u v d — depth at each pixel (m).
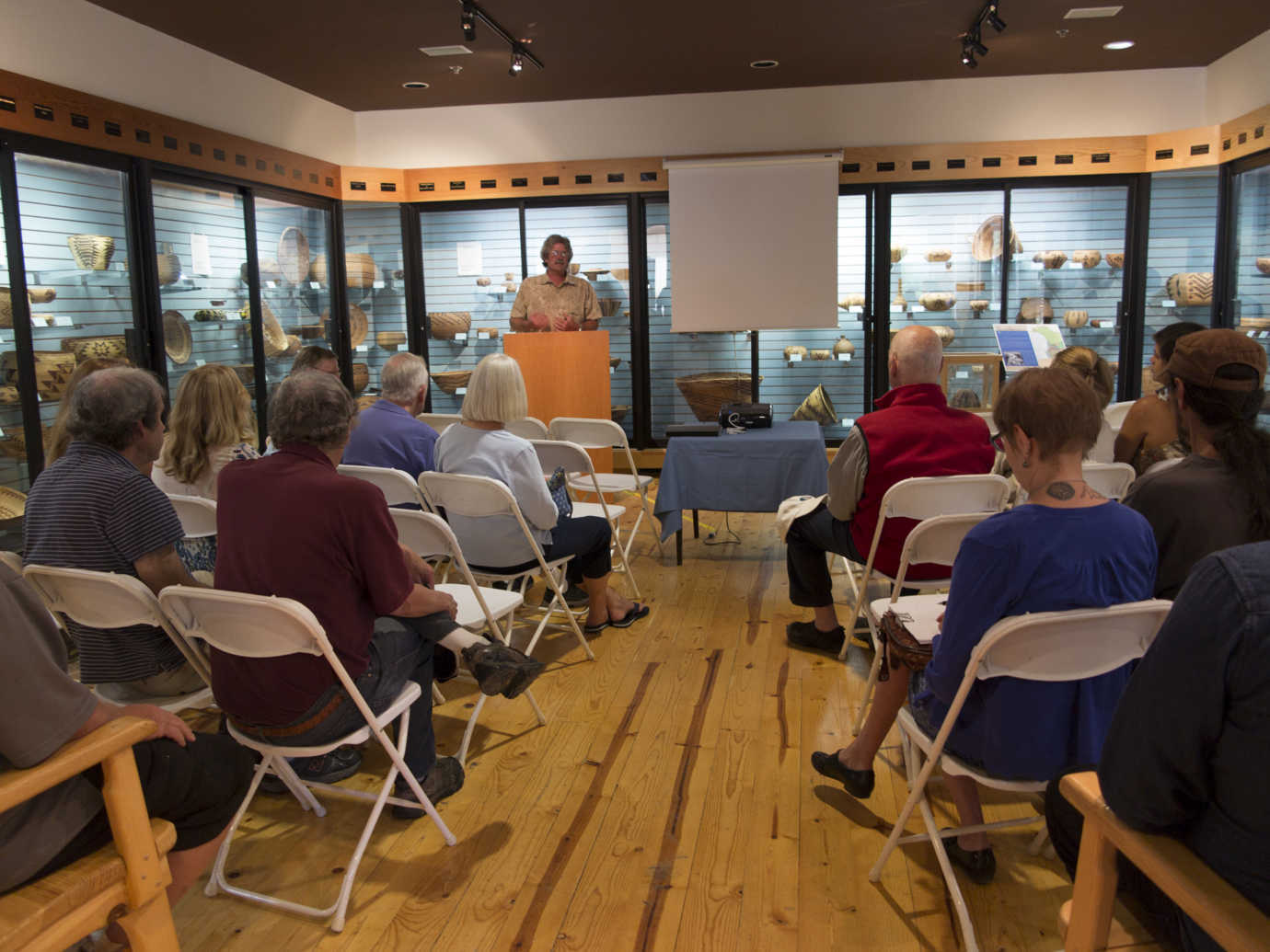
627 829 2.25
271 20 4.85
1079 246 6.55
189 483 2.73
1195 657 1.01
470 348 7.28
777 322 6.69
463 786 2.46
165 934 1.46
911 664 2.00
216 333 5.59
